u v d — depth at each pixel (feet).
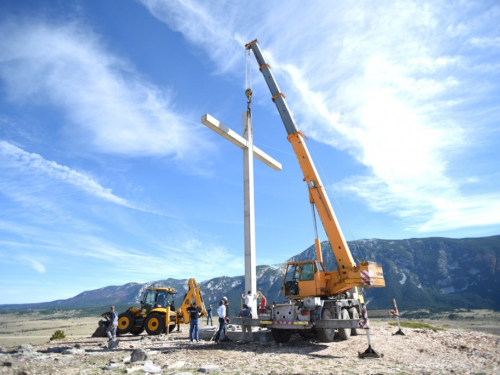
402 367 24.54
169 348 36.11
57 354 32.76
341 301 41.96
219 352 32.07
